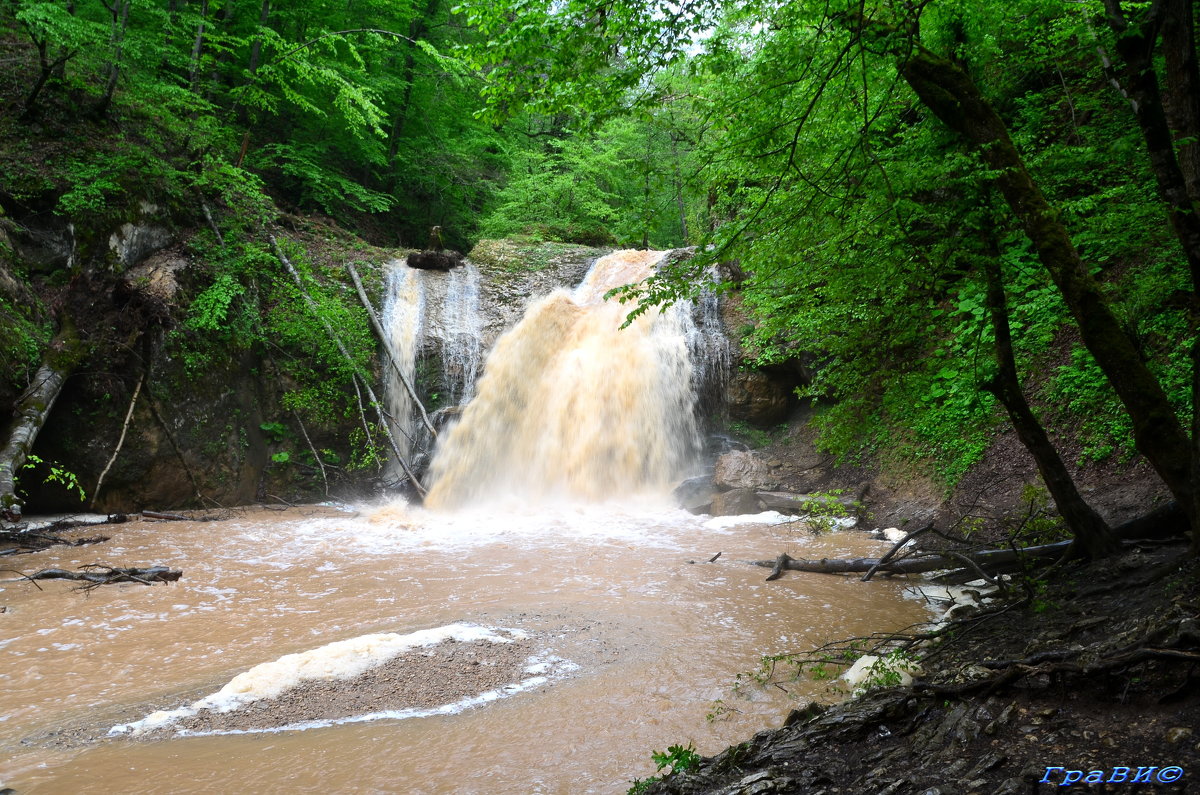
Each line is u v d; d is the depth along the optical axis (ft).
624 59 18.76
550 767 15.62
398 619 26.55
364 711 18.44
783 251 22.62
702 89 22.12
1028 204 19.99
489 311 65.51
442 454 55.83
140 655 22.97
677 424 57.52
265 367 54.75
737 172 21.99
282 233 64.28
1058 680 13.67
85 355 44.83
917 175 20.52
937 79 20.97
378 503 54.54
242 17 72.18
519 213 88.38
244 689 19.45
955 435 42.29
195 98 58.54
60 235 47.39
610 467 56.03
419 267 67.62
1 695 19.90
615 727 17.57
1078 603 20.36
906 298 25.05
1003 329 23.88
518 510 50.67
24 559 34.60
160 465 47.16
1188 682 12.50
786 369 57.82
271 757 16.11
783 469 51.75
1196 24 22.95
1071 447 35.96
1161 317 28.60
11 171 47.16
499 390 60.34
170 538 39.96
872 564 32.32
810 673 20.95
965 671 15.25
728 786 12.44
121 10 56.59
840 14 19.40
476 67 18.72
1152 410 19.17
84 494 43.09
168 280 49.47
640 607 27.94
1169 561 20.21
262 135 78.64
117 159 51.13
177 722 17.90
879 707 14.20
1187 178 17.33
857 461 48.93
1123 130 25.11
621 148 84.64
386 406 58.44
